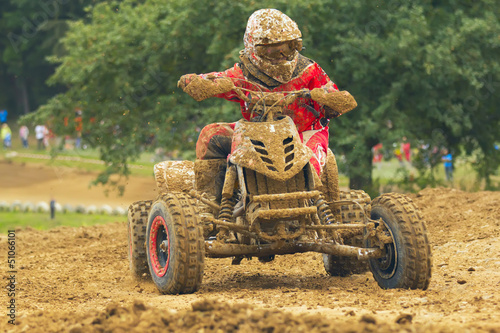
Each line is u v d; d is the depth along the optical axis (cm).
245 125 1177
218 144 1272
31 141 9375
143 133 3981
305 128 1270
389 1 3656
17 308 1149
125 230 2562
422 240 1123
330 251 1206
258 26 1216
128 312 884
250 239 1224
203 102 3822
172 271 1155
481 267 1409
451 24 3672
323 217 1207
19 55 10012
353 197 1389
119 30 4022
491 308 982
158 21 3997
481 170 4219
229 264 1722
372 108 3681
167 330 805
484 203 2197
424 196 2509
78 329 807
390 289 1155
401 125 3525
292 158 1152
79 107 4188
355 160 3562
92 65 3931
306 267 1641
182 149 3841
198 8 3722
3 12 10331
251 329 782
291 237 1160
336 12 3650
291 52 1237
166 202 1194
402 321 854
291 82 1245
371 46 3428
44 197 5572
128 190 5553
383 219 1173
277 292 1194
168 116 3762
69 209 4697
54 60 4303
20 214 4547
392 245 1170
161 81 3966
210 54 3850
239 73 1255
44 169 6944
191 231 1146
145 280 1445
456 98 3747
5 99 11075
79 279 1570
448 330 783
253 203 1147
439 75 3472
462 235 1809
